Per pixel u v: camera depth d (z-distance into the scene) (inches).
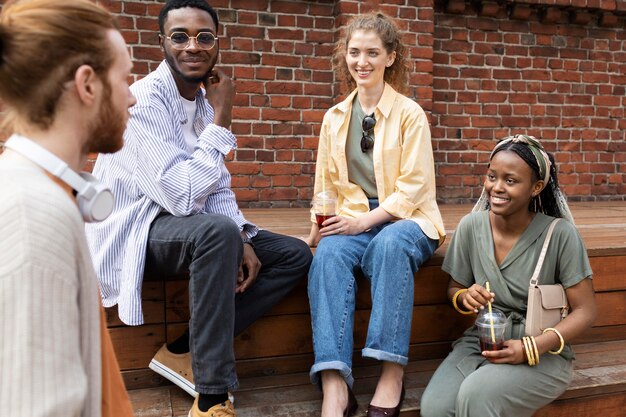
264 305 72.0
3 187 26.2
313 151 148.5
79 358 26.8
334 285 68.7
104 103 29.7
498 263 70.7
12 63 27.0
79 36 27.9
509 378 62.3
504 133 165.0
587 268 66.5
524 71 164.9
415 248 70.3
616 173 176.6
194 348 60.6
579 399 73.2
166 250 63.0
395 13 144.3
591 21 169.0
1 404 24.2
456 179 162.2
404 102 79.0
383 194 78.6
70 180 28.9
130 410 36.9
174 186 62.0
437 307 82.9
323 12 145.5
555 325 66.2
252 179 145.5
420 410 66.9
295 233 104.7
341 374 65.8
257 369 77.7
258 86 143.2
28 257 24.8
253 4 140.9
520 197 65.6
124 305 63.8
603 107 173.2
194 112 71.6
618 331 89.6
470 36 159.5
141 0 133.1
